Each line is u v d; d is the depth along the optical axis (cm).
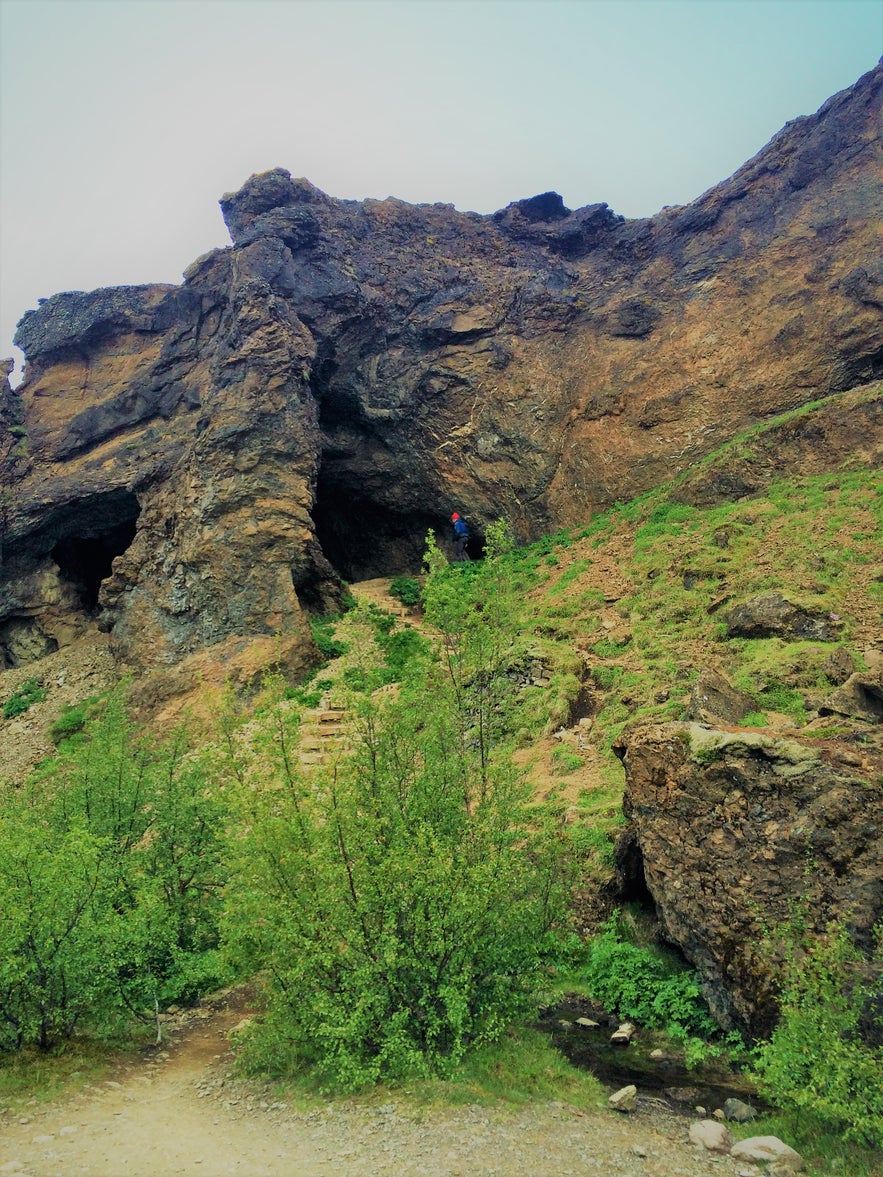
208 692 2588
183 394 3509
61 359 3791
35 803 1566
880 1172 700
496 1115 794
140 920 1129
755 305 3322
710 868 1063
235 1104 865
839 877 962
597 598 2477
